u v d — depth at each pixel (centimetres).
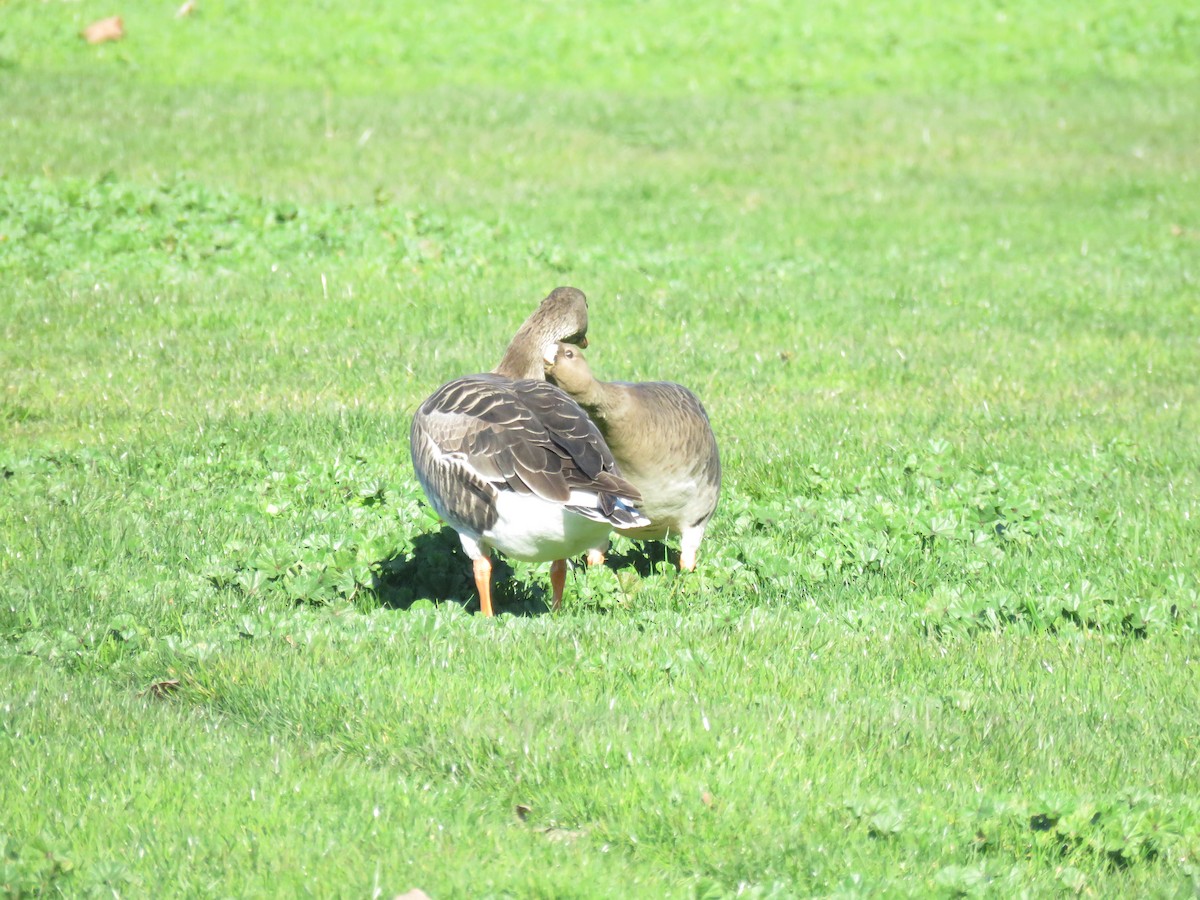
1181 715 1229
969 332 2830
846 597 1555
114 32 5528
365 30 6006
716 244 3625
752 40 6238
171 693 1262
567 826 1044
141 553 1602
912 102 5506
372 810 1030
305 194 3731
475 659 1298
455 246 3284
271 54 5584
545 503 1292
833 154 4778
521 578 1606
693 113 5178
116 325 2586
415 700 1199
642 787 1061
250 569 1528
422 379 2353
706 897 922
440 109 4944
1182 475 1992
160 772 1077
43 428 2064
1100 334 2870
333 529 1680
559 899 924
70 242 3052
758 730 1159
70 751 1102
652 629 1403
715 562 1602
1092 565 1639
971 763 1133
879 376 2517
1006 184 4453
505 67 5722
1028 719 1209
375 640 1345
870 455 2041
